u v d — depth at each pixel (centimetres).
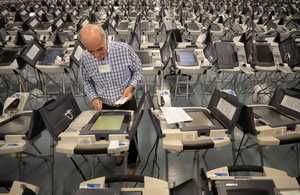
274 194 146
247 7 1200
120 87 260
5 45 555
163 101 264
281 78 565
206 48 489
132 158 297
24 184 175
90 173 296
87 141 202
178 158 325
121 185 222
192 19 938
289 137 223
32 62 434
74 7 1219
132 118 231
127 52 251
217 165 311
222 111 231
